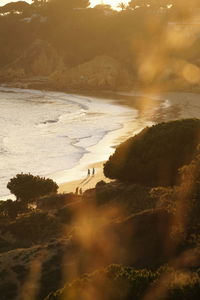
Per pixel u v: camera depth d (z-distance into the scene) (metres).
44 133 106.25
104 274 18.20
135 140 49.88
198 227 26.91
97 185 52.91
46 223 38.19
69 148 88.50
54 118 130.12
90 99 174.25
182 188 27.58
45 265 28.31
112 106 152.88
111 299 17.28
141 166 47.53
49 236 36.53
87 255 28.72
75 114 136.38
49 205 47.25
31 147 90.31
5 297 26.17
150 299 16.69
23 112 143.25
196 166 27.62
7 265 28.78
